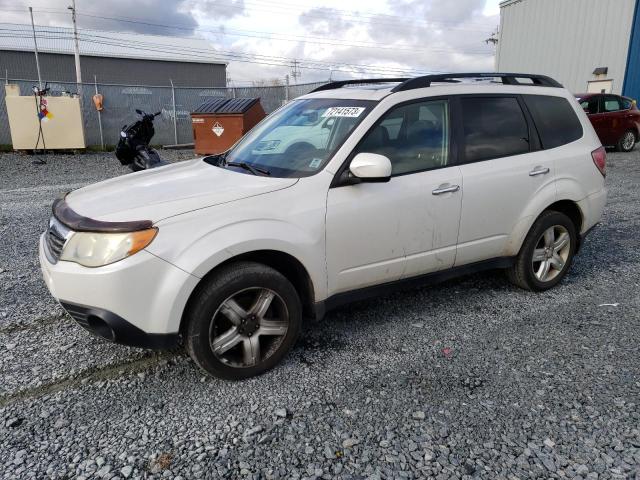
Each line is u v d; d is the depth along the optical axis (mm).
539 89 4543
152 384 3119
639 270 5152
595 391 3047
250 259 3188
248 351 3137
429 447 2580
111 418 2789
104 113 16156
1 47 33656
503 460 2494
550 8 21922
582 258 5555
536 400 2967
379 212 3449
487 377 3211
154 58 37719
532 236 4352
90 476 2363
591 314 4125
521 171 4156
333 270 3369
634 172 11484
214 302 2947
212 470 2414
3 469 2396
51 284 2938
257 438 2641
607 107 15125
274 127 4109
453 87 4004
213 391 3053
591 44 20469
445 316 4090
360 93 3869
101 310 2752
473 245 4016
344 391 3061
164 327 2826
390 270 3627
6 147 14672
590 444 2598
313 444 2600
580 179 4559
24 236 6145
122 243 2732
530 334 3783
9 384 3086
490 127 4113
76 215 2955
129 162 9969
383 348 3576
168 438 2633
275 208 3125
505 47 24578
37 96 13617
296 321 3281
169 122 17234
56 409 2859
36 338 3650
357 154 3371
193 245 2855
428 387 3102
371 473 2406
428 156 3754
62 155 14227
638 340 3678
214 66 40031
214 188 3213
